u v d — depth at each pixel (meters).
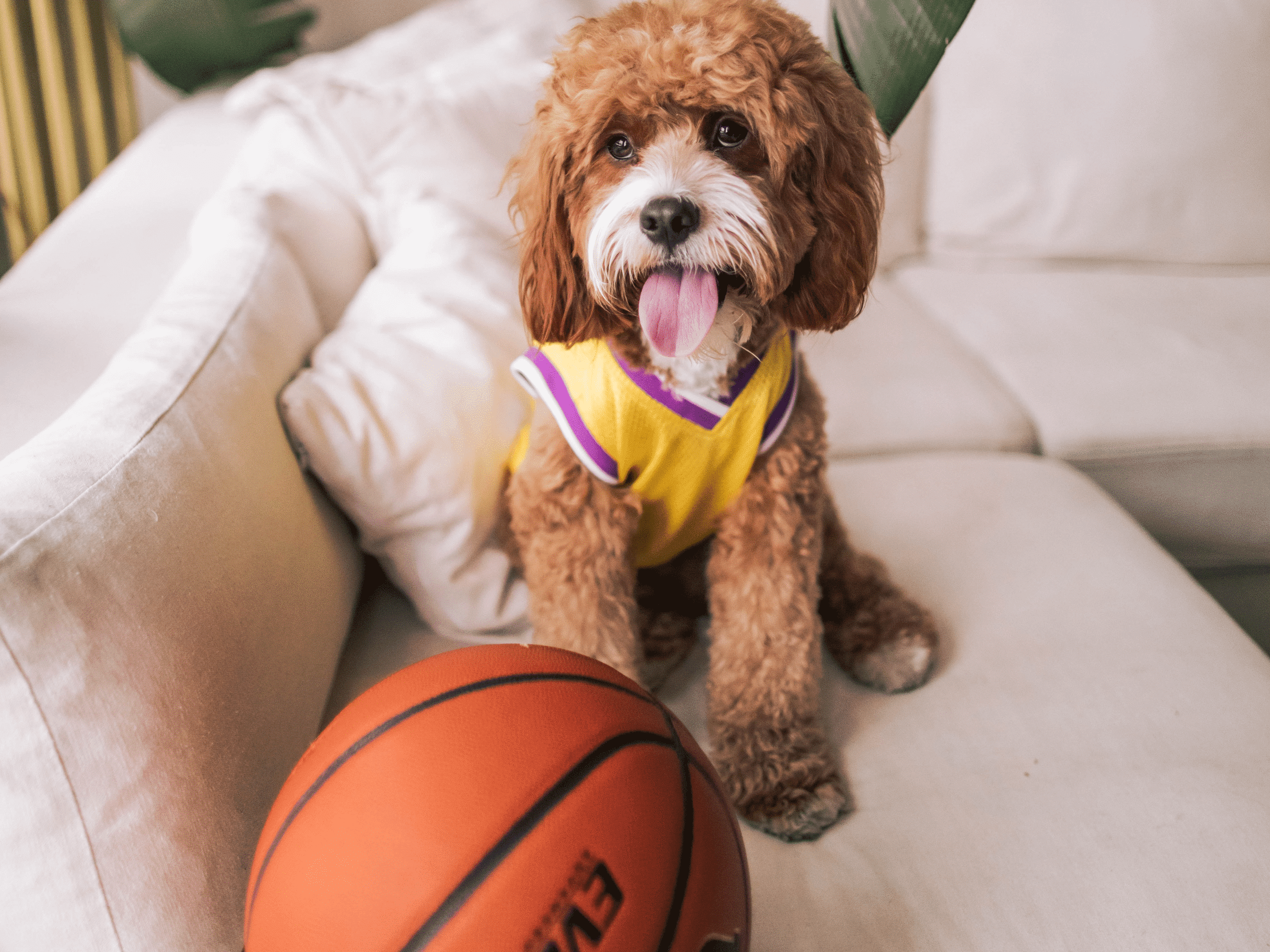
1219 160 1.85
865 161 0.91
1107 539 1.22
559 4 2.01
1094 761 0.91
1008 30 1.82
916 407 1.50
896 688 1.04
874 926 0.77
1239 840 0.81
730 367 0.92
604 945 0.52
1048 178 1.88
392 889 0.52
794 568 0.98
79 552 0.65
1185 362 1.60
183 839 0.67
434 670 0.62
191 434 0.80
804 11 1.88
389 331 1.14
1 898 0.63
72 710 0.62
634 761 0.57
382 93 1.52
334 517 1.04
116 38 2.28
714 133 0.85
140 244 1.62
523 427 1.15
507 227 1.42
